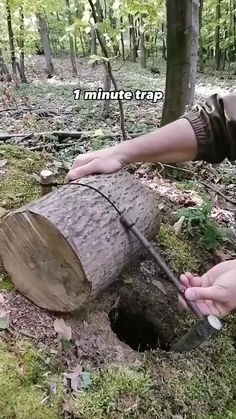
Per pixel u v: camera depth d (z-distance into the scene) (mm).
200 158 614
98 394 567
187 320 720
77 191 640
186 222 914
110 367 604
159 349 666
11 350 591
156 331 745
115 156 668
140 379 595
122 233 640
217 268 525
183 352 648
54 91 3674
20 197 916
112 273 639
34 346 602
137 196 695
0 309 644
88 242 592
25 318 638
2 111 2385
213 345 675
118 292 736
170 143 605
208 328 540
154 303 747
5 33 4180
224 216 1031
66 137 1568
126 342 757
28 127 1907
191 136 594
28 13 3871
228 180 1291
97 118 2227
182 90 1146
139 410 566
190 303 510
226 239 914
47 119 2160
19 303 659
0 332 610
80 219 602
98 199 635
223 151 605
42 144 1425
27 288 650
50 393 556
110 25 1379
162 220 918
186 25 1077
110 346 645
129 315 759
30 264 632
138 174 1164
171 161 629
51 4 3922
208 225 900
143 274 771
